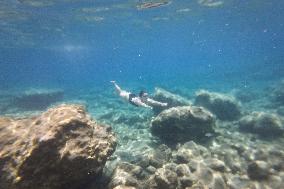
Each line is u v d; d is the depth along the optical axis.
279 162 7.85
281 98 19.28
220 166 7.54
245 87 29.27
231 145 9.23
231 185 6.99
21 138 5.34
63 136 5.10
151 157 8.02
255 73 43.00
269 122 11.23
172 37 60.28
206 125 9.86
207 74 57.44
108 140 6.13
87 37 48.97
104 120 16.16
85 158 5.08
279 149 8.66
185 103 15.41
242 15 40.53
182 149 8.42
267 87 24.28
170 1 28.28
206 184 6.82
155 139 10.51
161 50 102.25
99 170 5.50
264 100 20.36
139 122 14.52
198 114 9.90
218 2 30.98
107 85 45.28
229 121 13.85
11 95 26.23
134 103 8.88
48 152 4.84
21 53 74.44
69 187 5.20
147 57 167.38
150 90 32.75
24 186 4.71
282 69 42.47
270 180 7.05
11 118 6.19
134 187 5.89
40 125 5.45
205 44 87.38
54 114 5.64
